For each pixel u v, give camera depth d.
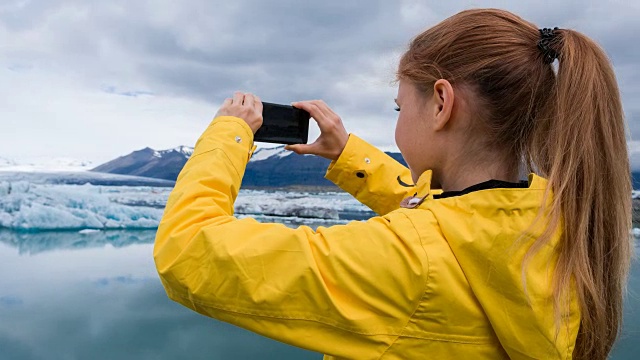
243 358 3.20
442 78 0.74
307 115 1.06
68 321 3.69
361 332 0.62
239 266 0.64
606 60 0.71
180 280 0.68
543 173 0.69
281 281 0.63
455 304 0.62
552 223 0.62
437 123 0.73
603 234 0.69
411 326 0.63
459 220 0.64
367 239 0.64
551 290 0.62
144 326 3.63
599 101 0.68
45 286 4.52
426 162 0.78
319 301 0.63
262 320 0.64
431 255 0.62
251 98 0.95
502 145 0.73
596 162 0.67
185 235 0.69
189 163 0.81
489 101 0.72
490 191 0.64
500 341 0.63
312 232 0.68
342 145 1.12
